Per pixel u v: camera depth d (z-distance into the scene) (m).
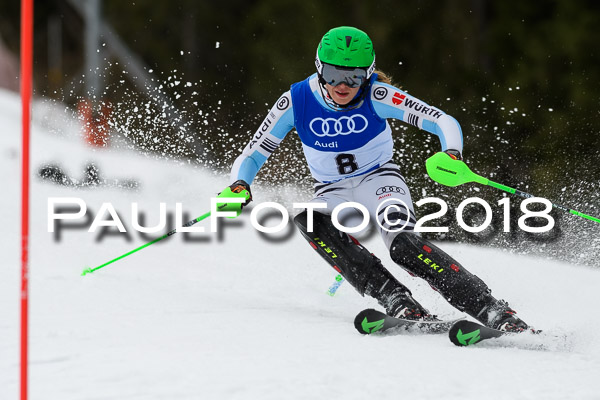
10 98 74.19
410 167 40.34
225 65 90.38
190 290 16.03
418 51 71.00
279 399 8.84
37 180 34.75
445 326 13.13
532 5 68.00
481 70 67.88
